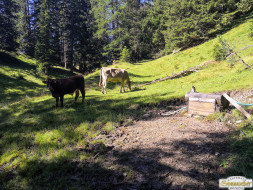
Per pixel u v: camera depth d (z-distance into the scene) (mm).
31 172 3770
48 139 5172
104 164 3928
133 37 48500
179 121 6023
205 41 28281
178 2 31359
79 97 11344
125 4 42844
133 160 3975
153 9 50156
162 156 3984
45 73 35844
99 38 48781
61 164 3996
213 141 4242
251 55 13992
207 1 29703
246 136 3895
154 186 3111
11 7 42719
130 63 34688
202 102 6062
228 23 28094
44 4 44969
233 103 5355
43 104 9859
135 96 10664
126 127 6152
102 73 13266
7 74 26562
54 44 45938
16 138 5492
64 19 45875
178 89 11578
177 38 31547
